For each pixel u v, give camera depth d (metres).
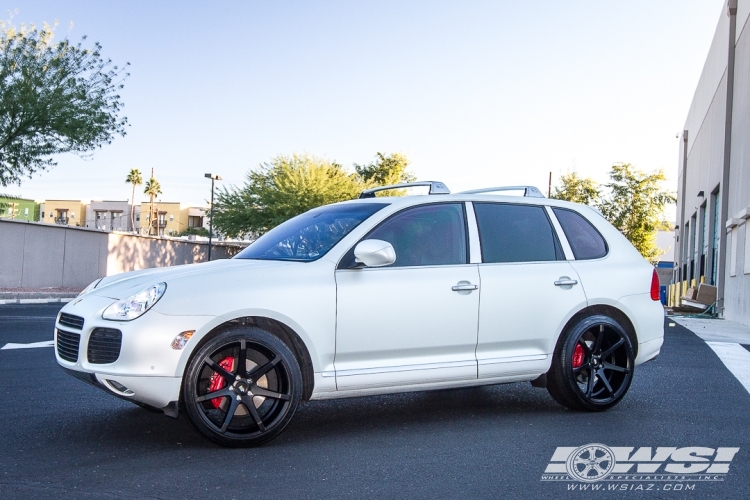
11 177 22.86
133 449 4.59
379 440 4.92
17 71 22.48
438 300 5.22
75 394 6.36
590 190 60.78
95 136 22.86
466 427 5.31
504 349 5.51
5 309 16.92
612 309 6.02
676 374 7.87
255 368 4.64
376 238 5.21
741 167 19.61
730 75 22.20
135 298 4.52
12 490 3.73
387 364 5.07
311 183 43.88
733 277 19.52
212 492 3.76
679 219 43.25
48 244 26.55
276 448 4.68
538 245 5.84
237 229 44.50
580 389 5.72
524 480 4.07
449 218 5.54
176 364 4.41
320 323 4.82
